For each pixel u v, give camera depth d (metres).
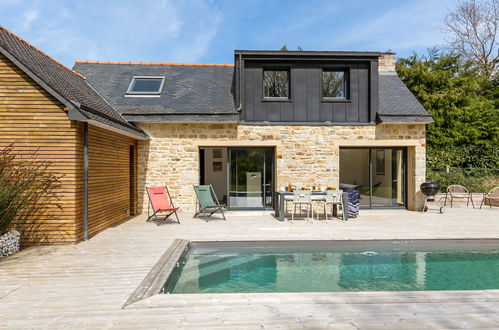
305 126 9.76
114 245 5.71
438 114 15.43
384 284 4.50
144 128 9.52
